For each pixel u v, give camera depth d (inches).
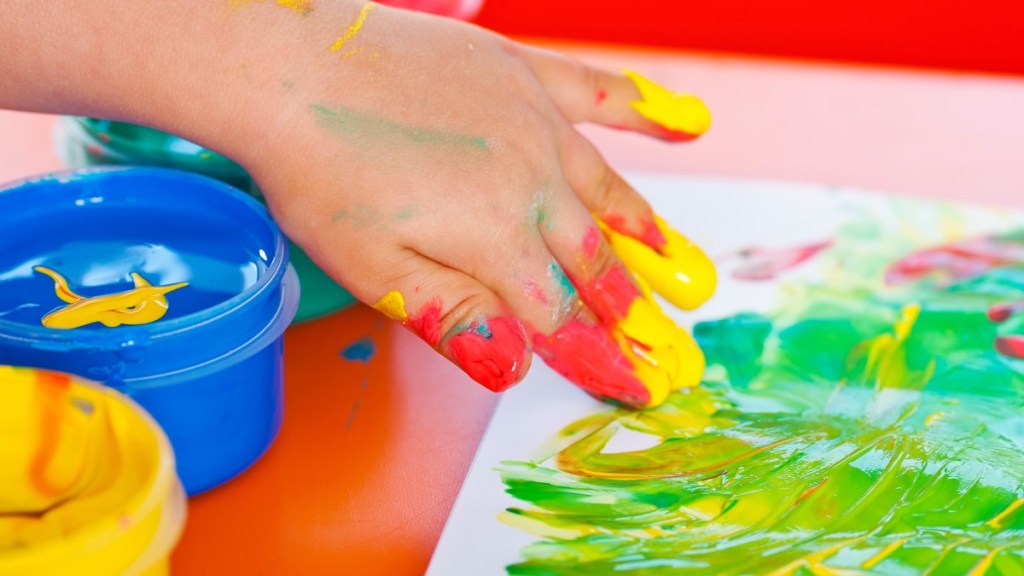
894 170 35.6
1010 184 34.9
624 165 35.5
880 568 19.9
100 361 19.3
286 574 20.2
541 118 23.6
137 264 22.5
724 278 29.8
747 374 26.0
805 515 21.3
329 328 27.6
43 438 16.5
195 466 21.2
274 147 21.4
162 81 21.0
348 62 21.8
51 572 13.9
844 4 49.4
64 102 22.0
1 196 23.3
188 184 24.3
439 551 20.2
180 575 20.0
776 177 35.1
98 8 20.7
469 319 21.4
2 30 20.7
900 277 29.6
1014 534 20.8
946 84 41.7
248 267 22.6
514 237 22.0
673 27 51.1
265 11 21.5
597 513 21.4
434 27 23.7
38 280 21.7
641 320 24.2
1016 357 26.4
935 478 22.3
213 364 20.1
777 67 42.6
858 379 25.8
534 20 51.8
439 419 24.7
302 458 23.2
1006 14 48.3
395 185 21.3
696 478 22.4
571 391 25.4
